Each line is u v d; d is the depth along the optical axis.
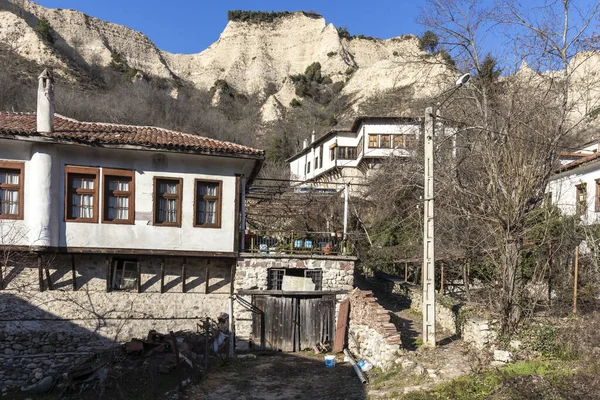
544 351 11.50
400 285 22.03
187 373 13.69
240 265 16.19
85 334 15.23
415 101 28.88
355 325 15.81
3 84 48.81
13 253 14.42
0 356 14.55
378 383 11.87
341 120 66.19
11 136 13.77
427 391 10.02
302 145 58.22
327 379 13.34
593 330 11.05
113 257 15.72
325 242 18.34
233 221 15.97
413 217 25.98
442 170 17.64
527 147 13.41
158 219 15.39
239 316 16.16
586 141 25.80
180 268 16.30
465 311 14.34
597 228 15.83
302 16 102.00
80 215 14.80
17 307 14.83
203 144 15.88
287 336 16.44
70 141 14.20
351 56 97.12
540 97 15.53
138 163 15.24
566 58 16.61
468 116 19.69
